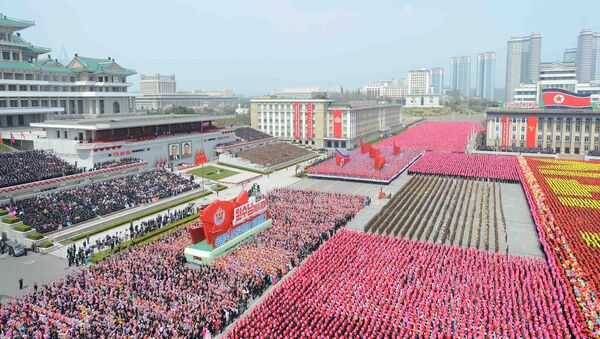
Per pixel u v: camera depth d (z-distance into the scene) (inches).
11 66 4712.1
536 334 1638.8
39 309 1818.4
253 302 2001.7
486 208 3560.5
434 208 3548.2
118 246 2591.0
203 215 2341.3
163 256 2374.5
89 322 1710.1
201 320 1755.7
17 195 3085.6
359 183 4527.6
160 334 1651.1
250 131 6515.8
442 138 7839.6
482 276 2135.8
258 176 4753.9
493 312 1803.6
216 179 4483.3
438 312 1813.5
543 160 5457.7
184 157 4849.9
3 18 4840.1
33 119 4945.9
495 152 6264.8
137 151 4237.2
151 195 3587.6
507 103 6683.1
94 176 3619.6
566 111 6131.9
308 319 1768.0
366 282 2078.0
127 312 1785.2
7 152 3956.7
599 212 3235.7
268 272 2210.9
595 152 5792.3
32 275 2257.6
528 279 2075.5
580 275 2084.2
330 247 2534.5
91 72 5565.9
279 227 2896.2
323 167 4879.4
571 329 1678.2
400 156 5654.5
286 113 7091.5
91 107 5561.0
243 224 2659.9
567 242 2591.0
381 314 1811.0
